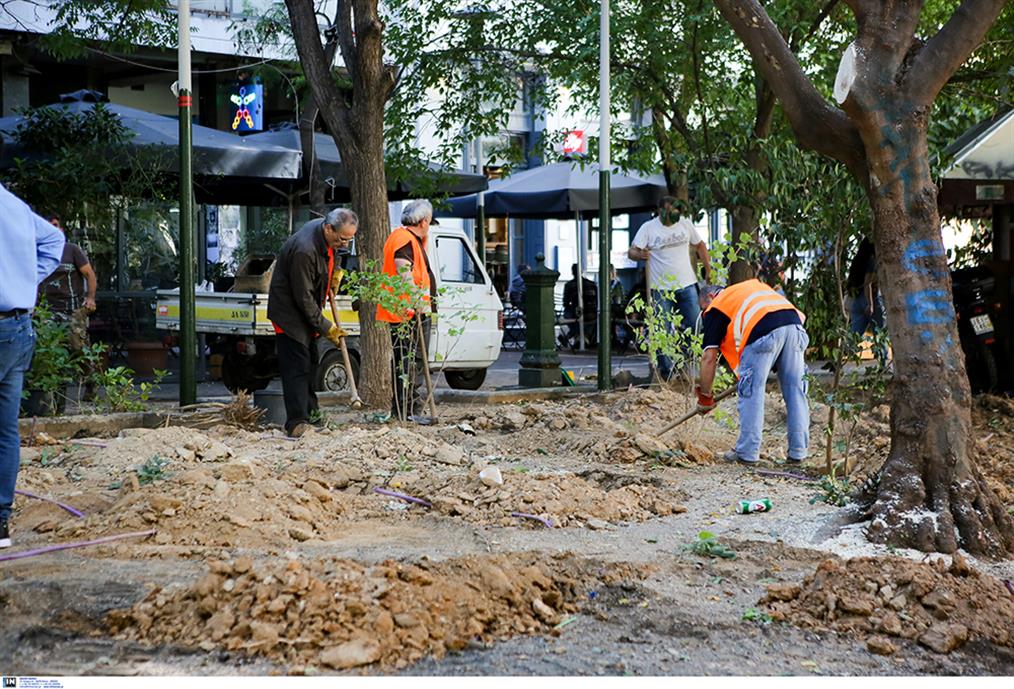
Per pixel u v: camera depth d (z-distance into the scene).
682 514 7.61
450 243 15.36
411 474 8.47
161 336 17.42
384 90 13.07
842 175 9.76
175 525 6.48
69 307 12.91
